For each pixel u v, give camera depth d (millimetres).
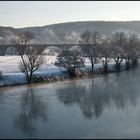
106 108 51938
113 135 37969
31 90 72562
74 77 94938
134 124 42125
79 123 43625
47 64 117562
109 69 111938
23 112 51125
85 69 103188
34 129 41781
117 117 45938
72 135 38625
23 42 89000
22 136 39312
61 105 55375
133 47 128625
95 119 45344
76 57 96000
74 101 58594
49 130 41062
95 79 90188
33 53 84188
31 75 83750
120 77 93562
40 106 55156
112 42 127250
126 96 61469
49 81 86562
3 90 73125
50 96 64375
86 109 51812
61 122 44469
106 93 65688
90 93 66500
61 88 74562
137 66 132875
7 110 52906
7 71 97312
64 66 95562
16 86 78688
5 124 44750
